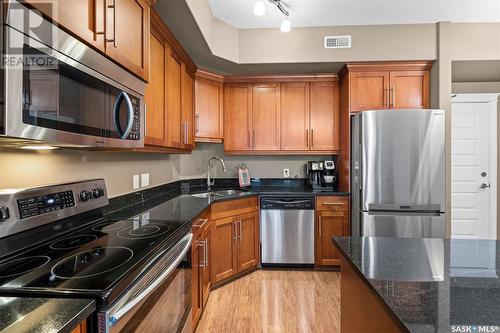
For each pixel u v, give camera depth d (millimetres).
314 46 3000
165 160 3006
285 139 3424
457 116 3775
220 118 3396
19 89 769
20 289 786
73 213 1375
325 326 2088
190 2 2012
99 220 1624
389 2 2527
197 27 2270
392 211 2750
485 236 3764
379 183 2750
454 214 3801
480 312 659
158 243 1201
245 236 2969
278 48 3014
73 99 1005
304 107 3414
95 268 932
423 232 2711
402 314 651
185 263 1569
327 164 3490
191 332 1733
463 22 2896
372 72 3078
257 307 2352
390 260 1036
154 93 1940
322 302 2430
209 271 2529
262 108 3428
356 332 1100
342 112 3303
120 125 1323
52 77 899
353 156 3029
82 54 1052
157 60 1988
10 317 650
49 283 822
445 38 2881
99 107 1168
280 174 3770
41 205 1198
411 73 3057
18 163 1232
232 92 3439
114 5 1247
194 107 3070
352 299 1150
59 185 1327
